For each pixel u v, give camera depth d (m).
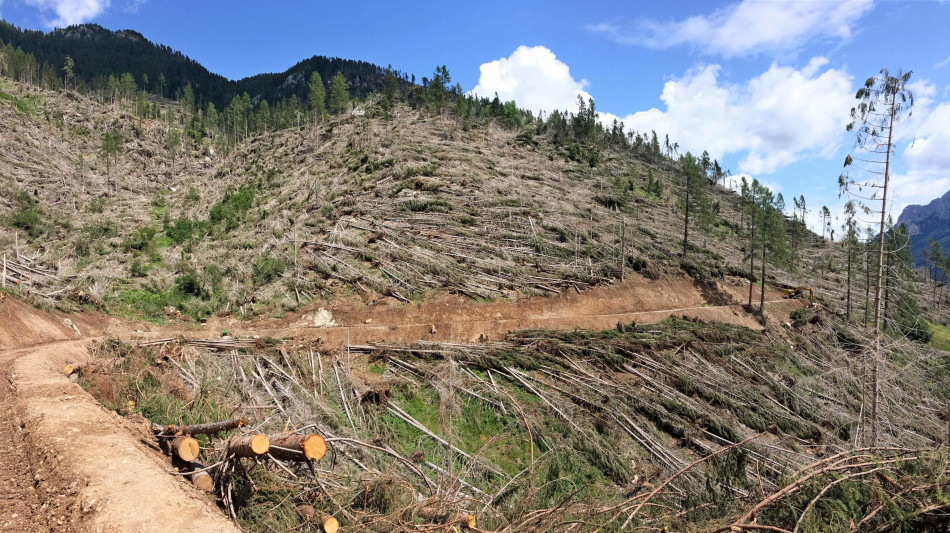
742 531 7.71
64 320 23.09
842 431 21.78
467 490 14.00
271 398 17.94
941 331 37.38
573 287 33.62
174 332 25.73
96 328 24.30
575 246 38.25
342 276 30.92
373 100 83.31
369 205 39.66
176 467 8.59
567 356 24.39
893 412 21.05
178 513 6.53
